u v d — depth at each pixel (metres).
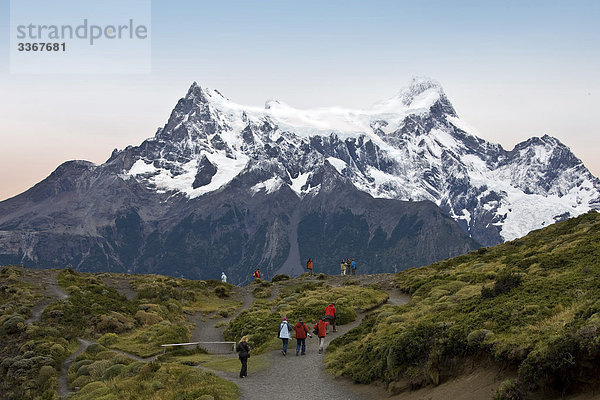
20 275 71.75
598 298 22.72
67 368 40.38
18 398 35.88
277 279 94.00
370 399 25.39
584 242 42.41
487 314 25.50
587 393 17.66
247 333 47.38
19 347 43.97
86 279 74.81
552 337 19.52
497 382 20.69
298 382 29.80
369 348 30.97
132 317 56.00
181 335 49.94
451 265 69.25
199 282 86.81
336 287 72.88
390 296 60.16
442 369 23.88
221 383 28.75
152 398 27.12
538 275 34.81
